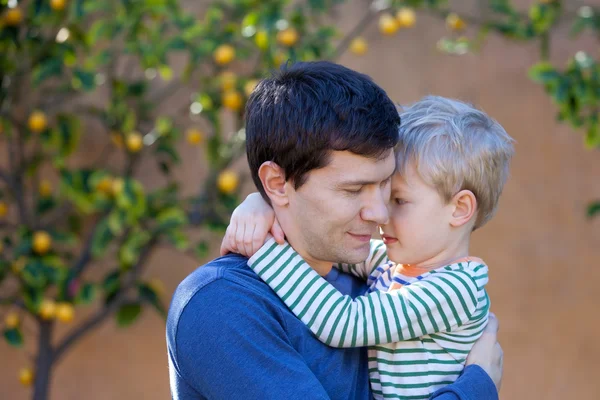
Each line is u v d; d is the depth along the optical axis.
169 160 4.81
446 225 2.06
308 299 1.90
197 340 1.81
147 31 4.20
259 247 1.95
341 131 1.81
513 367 4.79
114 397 4.93
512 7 4.71
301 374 1.76
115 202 4.16
